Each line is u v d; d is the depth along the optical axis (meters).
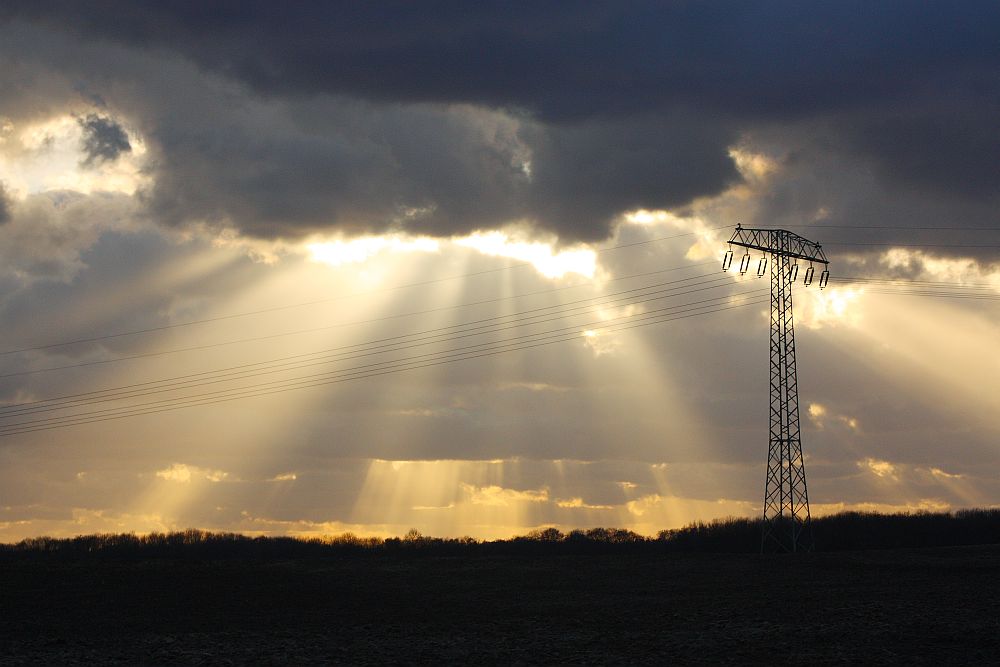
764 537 113.19
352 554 141.50
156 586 95.69
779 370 110.19
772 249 108.94
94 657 49.44
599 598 83.06
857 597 71.19
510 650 50.66
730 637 51.66
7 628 68.88
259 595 90.38
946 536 152.50
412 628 63.94
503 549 150.88
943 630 49.34
